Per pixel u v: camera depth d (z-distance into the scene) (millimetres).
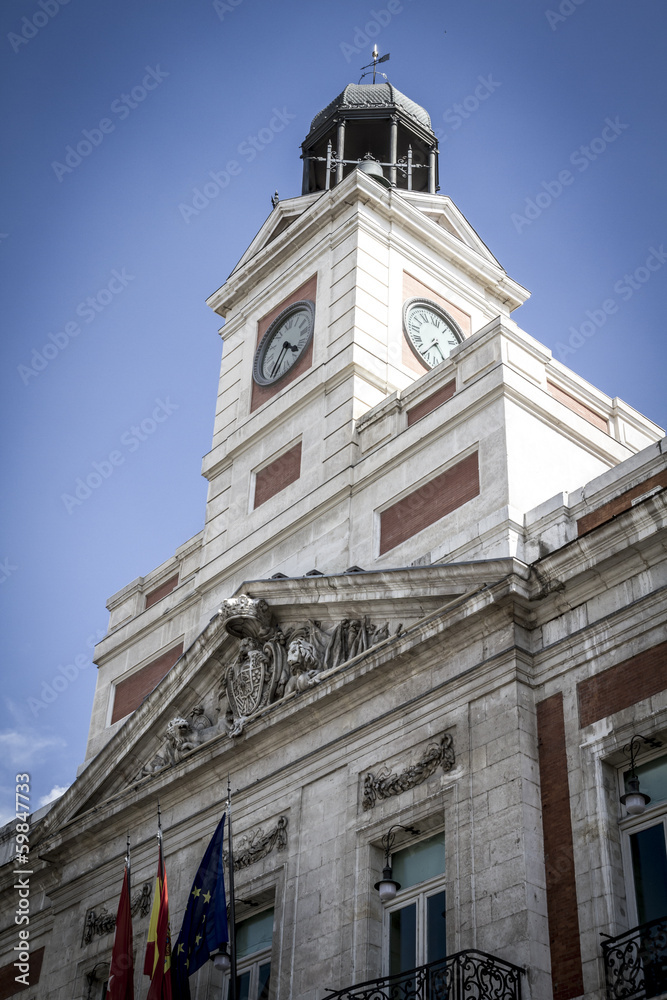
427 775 20219
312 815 21750
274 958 20875
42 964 26781
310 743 22562
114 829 26078
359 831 20719
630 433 26469
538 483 22609
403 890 20031
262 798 22859
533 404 23484
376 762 21141
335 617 23266
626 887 17625
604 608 19578
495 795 19062
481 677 20219
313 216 31047
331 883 20750
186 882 23594
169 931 22734
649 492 20094
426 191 34781
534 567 20250
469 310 31406
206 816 23891
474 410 23609
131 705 28984
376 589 22391
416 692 21172
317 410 27812
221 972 22312
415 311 29859
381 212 30656
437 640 20938
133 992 22234
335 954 19984
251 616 23891
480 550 21766
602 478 21047
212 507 29438
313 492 26312
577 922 17578
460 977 17547
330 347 28516
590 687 19156
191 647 25234
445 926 19156
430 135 35031
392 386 27922
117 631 30594
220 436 30531
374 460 25281
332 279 29812
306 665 22844
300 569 25594
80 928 25953
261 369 30641
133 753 26172
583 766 18625
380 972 19547
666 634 18547
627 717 18453
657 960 16578
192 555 29734
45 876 27938
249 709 23797
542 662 19922
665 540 19000
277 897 21500
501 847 18578
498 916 18094
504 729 19484
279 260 32031
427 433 24297
